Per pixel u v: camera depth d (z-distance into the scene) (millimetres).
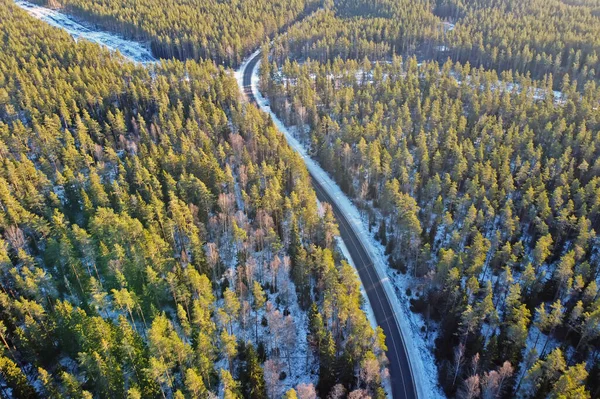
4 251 81750
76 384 58500
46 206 100312
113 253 80188
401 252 97188
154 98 156500
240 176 112125
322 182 128500
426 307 85062
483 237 97125
